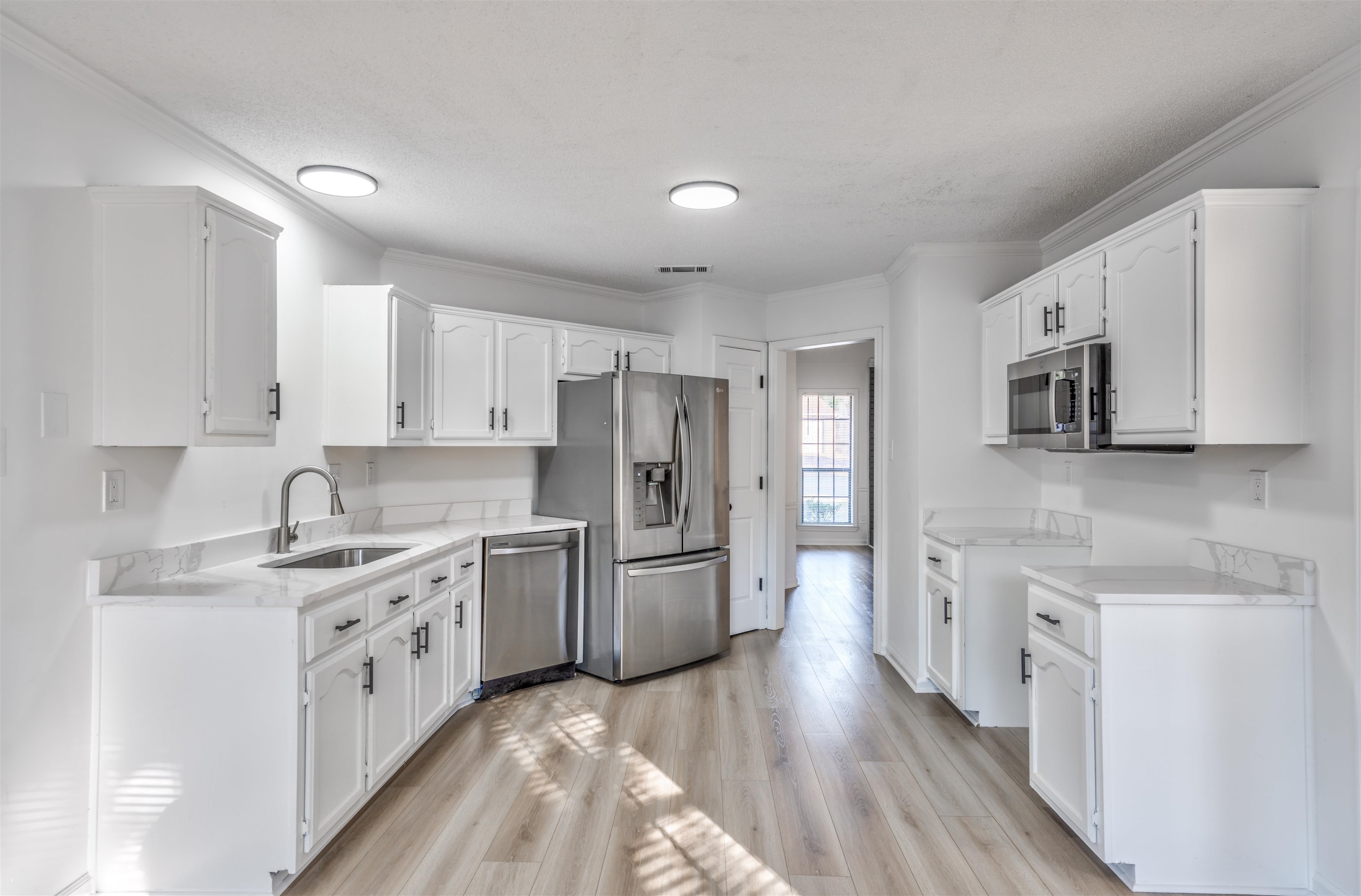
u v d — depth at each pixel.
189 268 2.00
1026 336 3.17
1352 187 1.90
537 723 3.27
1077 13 1.73
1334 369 1.94
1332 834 1.96
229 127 2.35
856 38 1.84
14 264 1.77
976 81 2.06
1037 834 2.34
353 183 2.80
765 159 2.62
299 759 2.02
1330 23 1.76
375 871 2.12
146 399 2.00
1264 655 2.04
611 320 4.85
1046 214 3.24
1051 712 2.35
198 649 2.01
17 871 1.79
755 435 4.90
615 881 2.08
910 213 3.22
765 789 2.63
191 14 1.73
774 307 4.93
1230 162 2.36
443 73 2.01
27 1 1.67
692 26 1.79
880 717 3.35
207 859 2.01
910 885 2.07
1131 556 2.89
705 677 3.93
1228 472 2.34
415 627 2.83
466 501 4.11
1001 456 3.73
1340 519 1.92
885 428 4.32
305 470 2.77
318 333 3.20
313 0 1.68
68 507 1.92
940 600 3.49
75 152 1.94
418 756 2.91
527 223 3.37
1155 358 2.24
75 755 1.95
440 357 3.64
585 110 2.23
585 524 3.97
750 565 4.88
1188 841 2.04
